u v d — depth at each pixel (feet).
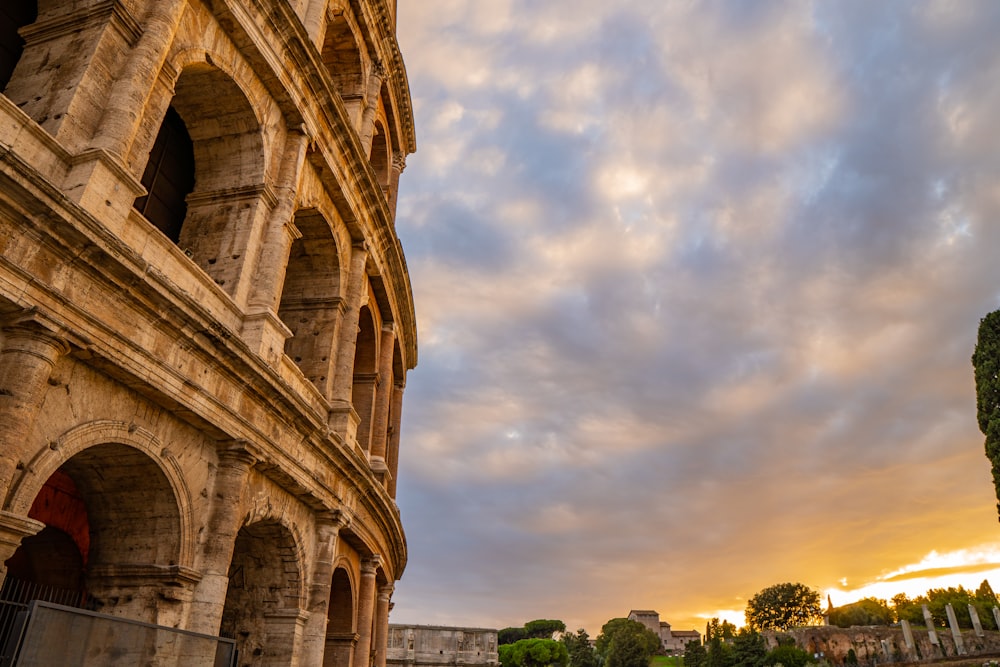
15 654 35.78
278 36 74.84
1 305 41.24
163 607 53.52
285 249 74.95
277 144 77.15
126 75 54.24
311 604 77.56
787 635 453.99
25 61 55.01
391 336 122.52
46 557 66.08
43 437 44.19
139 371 49.57
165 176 73.41
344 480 85.15
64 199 42.19
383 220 104.47
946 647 402.11
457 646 388.37
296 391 73.41
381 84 123.75
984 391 222.48
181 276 59.41
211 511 59.11
